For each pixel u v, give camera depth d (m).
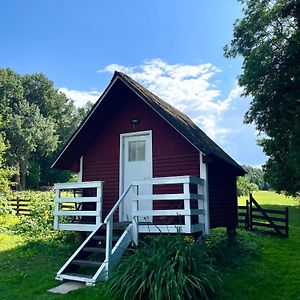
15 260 8.95
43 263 8.59
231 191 11.71
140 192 9.61
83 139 10.45
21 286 6.78
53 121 57.78
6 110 50.12
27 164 48.22
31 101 58.16
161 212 7.50
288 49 14.34
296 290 6.99
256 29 16.38
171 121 8.35
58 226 8.82
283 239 13.61
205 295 5.47
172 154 9.38
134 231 7.64
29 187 49.28
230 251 9.33
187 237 9.38
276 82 14.95
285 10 15.20
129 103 10.43
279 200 31.08
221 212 10.16
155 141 9.73
